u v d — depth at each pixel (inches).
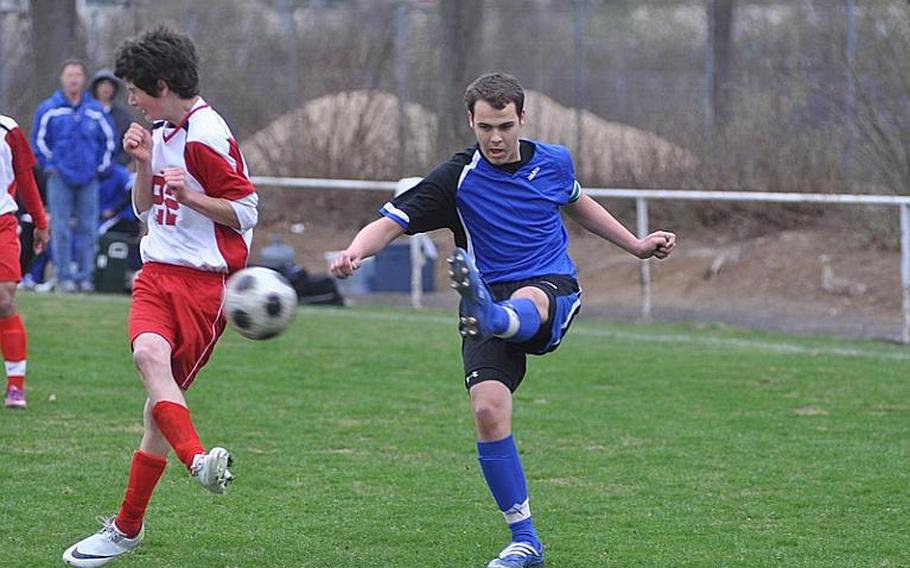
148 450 464.4
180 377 475.5
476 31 1702.8
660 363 960.3
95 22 1801.2
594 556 498.0
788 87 1518.2
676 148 1568.7
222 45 1793.8
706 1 1609.3
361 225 1713.8
